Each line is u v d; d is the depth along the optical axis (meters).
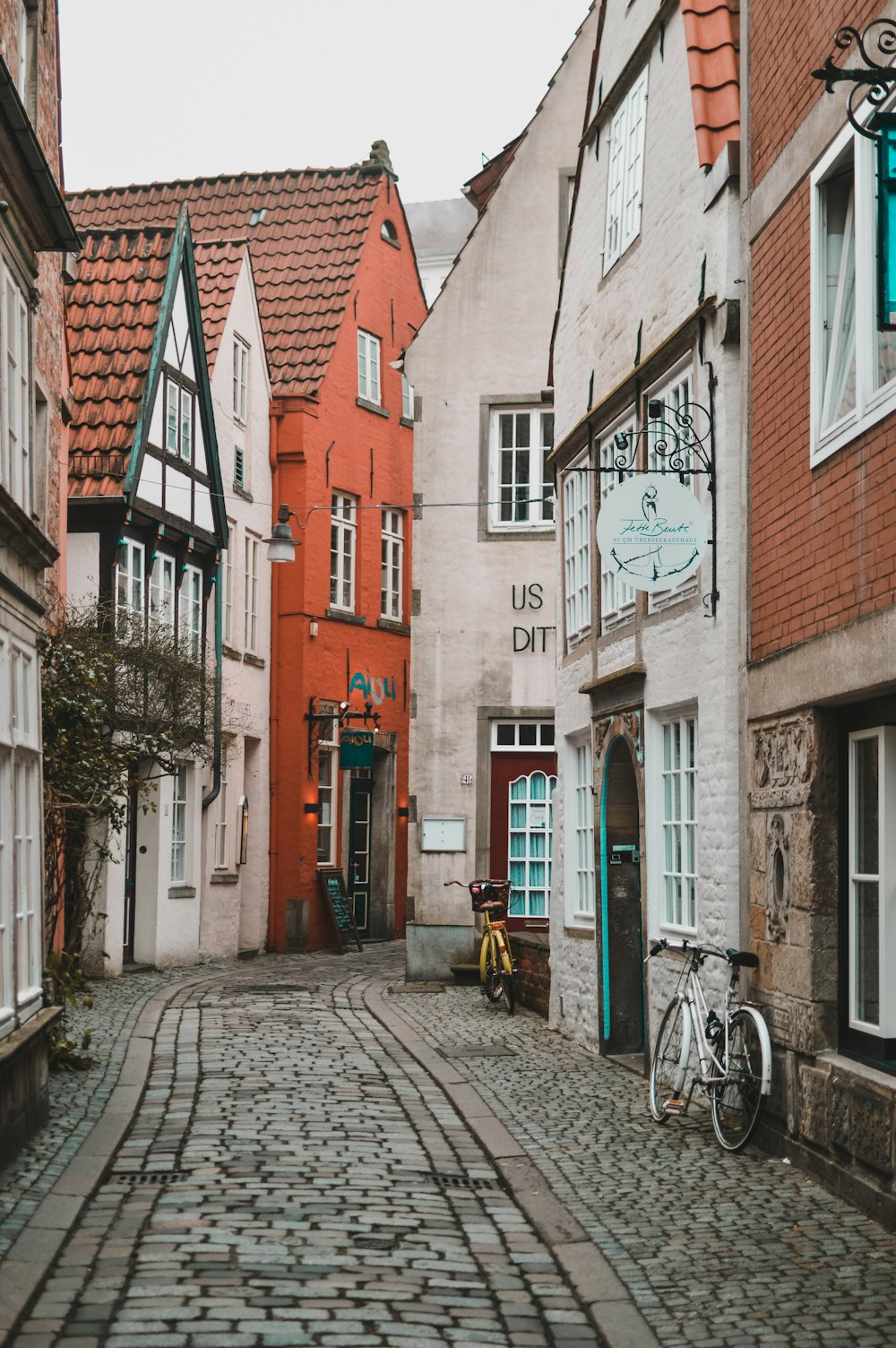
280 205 29.97
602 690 13.77
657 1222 7.69
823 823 8.77
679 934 11.69
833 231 8.88
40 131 12.67
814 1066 8.66
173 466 21.66
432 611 20.45
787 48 9.59
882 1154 7.62
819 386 8.81
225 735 24.00
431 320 20.75
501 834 20.23
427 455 20.62
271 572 26.42
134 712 17.69
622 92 13.91
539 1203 8.07
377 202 29.58
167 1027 14.70
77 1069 12.05
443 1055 13.55
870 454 7.96
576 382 15.34
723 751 10.35
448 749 20.31
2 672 9.08
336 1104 10.80
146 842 21.28
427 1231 7.50
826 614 8.61
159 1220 7.49
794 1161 8.88
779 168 9.68
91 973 19.53
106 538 19.88
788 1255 7.09
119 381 20.77
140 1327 5.91
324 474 27.16
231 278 24.94
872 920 8.38
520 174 20.81
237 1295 6.34
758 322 10.04
